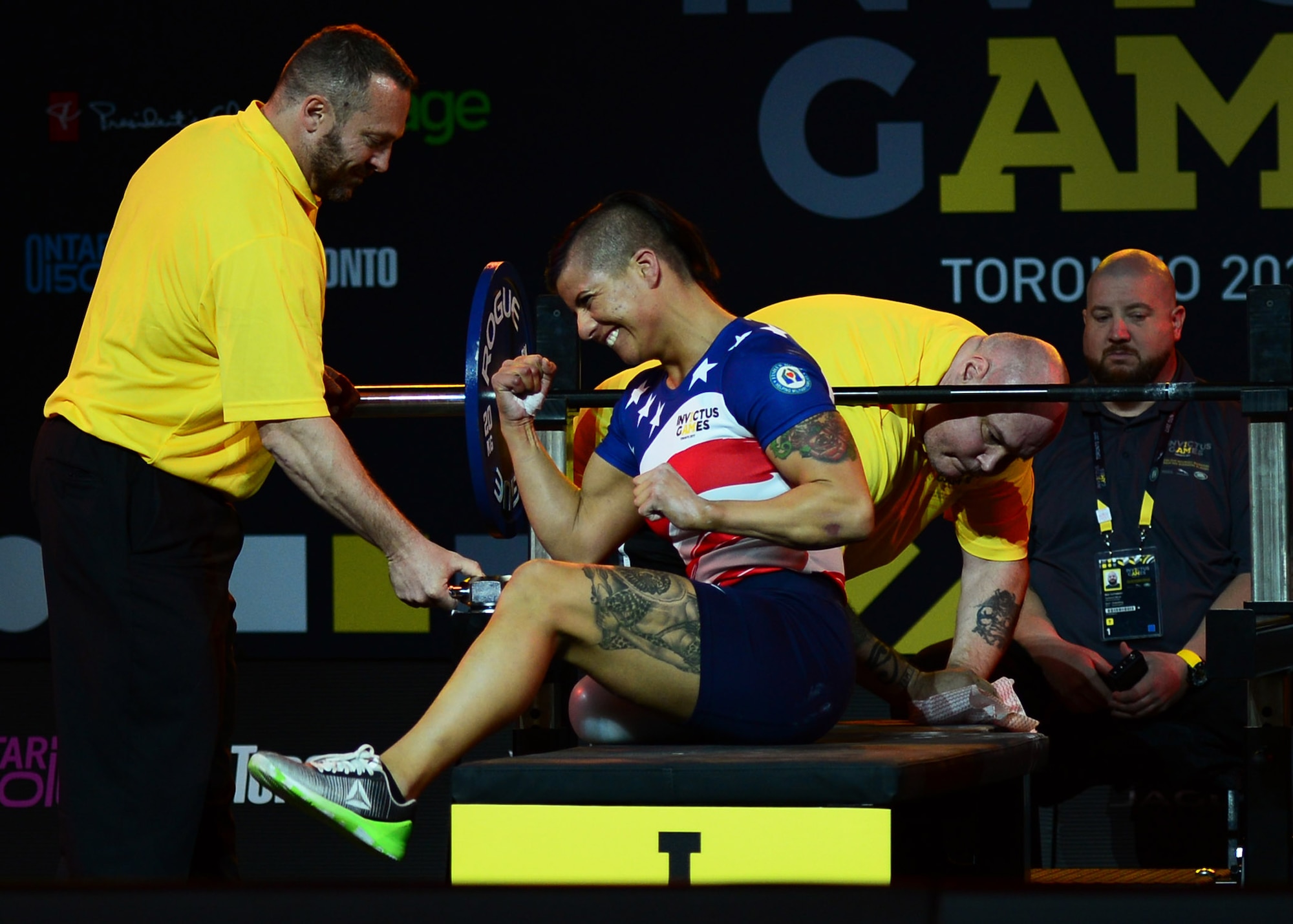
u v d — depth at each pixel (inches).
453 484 545.0
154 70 544.1
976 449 361.7
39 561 542.3
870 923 187.9
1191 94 531.8
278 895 192.7
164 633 329.7
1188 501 481.7
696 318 304.3
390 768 263.3
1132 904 183.8
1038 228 536.4
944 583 536.7
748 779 251.4
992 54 536.1
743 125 541.3
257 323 319.6
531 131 544.7
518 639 271.4
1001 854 342.6
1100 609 481.4
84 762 327.0
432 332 546.6
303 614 542.0
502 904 192.5
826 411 284.2
